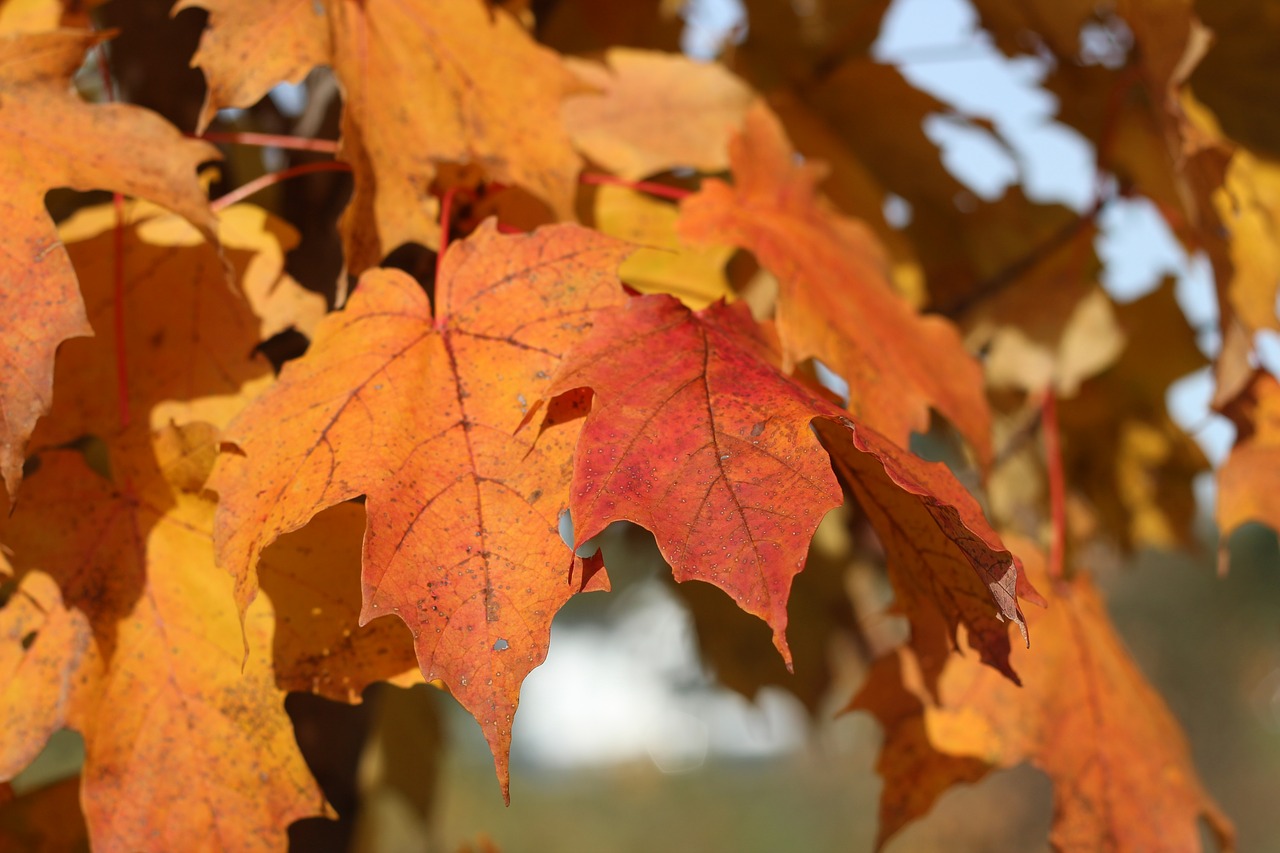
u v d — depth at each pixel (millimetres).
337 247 477
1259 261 513
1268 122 557
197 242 419
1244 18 540
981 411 461
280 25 411
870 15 576
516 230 431
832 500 359
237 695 394
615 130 474
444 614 364
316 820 495
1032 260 570
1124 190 581
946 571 387
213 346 412
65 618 395
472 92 431
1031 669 472
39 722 391
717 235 427
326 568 395
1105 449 627
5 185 390
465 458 375
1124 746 475
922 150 592
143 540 399
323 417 379
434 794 631
